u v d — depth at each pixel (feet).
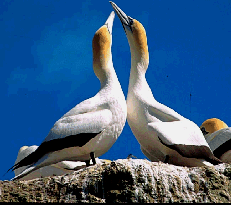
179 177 62.13
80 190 61.11
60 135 67.51
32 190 61.77
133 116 72.28
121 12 78.28
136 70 75.51
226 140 78.59
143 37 76.79
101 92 71.20
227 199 61.52
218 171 63.57
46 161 67.72
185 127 70.08
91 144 68.13
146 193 60.34
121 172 60.90
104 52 73.67
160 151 71.26
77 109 69.36
